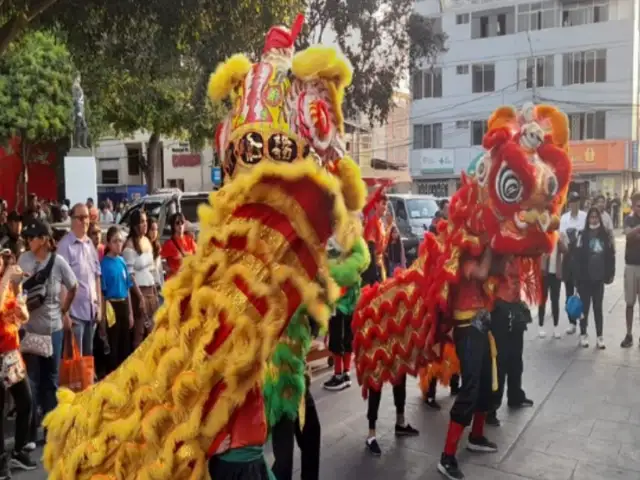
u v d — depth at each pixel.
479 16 32.78
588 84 30.66
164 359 1.73
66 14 8.22
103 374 6.99
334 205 1.83
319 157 2.06
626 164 30.11
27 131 23.50
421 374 4.80
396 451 5.01
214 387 1.71
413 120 34.88
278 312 1.74
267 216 1.83
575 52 30.75
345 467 4.71
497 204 4.14
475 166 4.29
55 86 23.56
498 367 5.18
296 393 2.67
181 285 1.83
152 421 1.71
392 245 10.42
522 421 5.59
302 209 1.83
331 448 5.09
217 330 1.70
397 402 5.30
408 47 17.14
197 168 38.50
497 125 4.27
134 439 1.76
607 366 7.34
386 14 16.83
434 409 6.03
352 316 5.30
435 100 34.12
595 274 8.10
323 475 4.57
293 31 2.22
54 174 30.34
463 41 33.06
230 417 1.81
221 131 2.23
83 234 6.16
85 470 1.84
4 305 4.52
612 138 30.44
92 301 6.14
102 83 14.47
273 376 2.54
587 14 30.59
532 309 10.88
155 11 7.93
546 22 31.38
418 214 15.84
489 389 4.81
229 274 1.73
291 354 2.59
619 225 29.42
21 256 5.39
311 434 3.39
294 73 2.03
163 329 1.81
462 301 4.41
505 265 4.59
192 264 1.83
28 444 4.89
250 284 1.71
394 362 4.66
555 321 8.85
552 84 31.45
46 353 5.24
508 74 32.25
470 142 33.47
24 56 23.17
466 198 4.30
